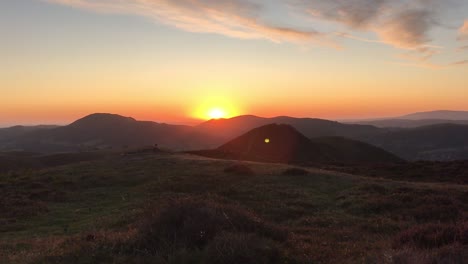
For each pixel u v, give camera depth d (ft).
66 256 29.19
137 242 30.42
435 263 23.57
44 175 102.63
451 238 29.81
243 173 90.94
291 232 39.45
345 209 59.67
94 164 124.26
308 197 68.28
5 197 73.36
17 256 32.48
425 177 111.24
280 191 72.33
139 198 71.67
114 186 87.81
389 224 47.03
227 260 25.82
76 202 72.74
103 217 56.08
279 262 27.48
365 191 70.79
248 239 28.78
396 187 74.38
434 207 54.60
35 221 57.72
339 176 91.35
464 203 59.41
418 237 31.71
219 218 33.37
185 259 26.27
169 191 76.13
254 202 63.57
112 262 27.43
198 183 81.61
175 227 32.01
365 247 33.94
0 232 51.44
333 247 34.12
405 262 23.93
